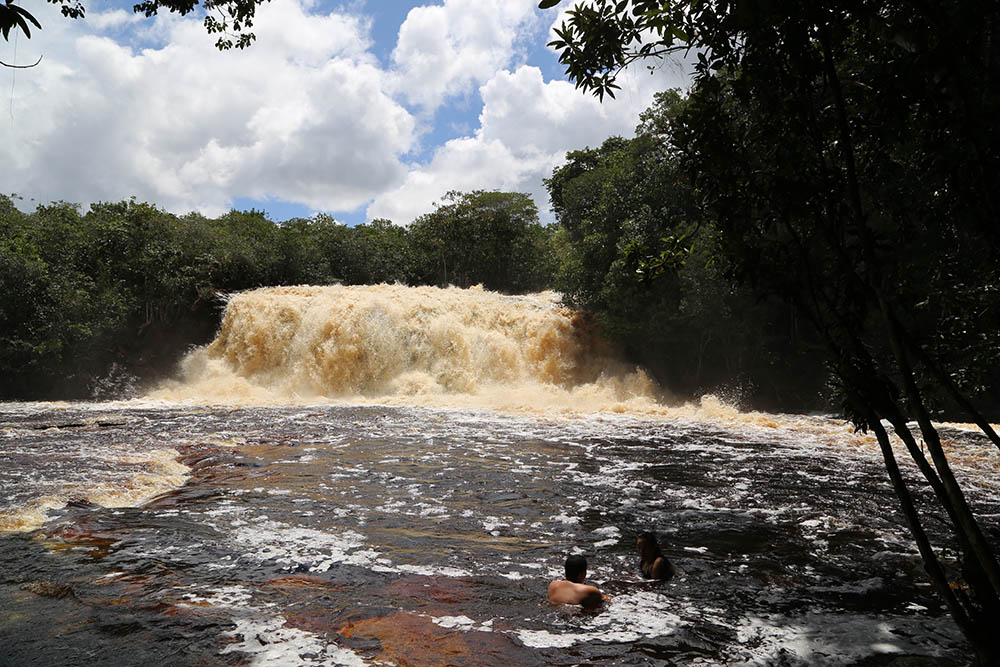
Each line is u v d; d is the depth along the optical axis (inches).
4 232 1072.2
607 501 373.1
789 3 117.0
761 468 481.4
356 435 621.9
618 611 212.7
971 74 112.3
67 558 253.6
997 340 170.1
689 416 874.1
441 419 773.9
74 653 172.2
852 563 265.3
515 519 332.5
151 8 279.9
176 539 281.9
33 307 1000.2
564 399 1056.2
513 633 193.3
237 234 1574.8
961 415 754.8
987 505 368.5
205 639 183.3
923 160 128.6
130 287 1192.8
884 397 130.6
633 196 1132.5
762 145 140.3
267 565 251.0
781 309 1047.6
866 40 139.0
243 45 322.7
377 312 1152.2
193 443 544.4
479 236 1870.1
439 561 262.4
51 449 493.7
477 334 1168.8
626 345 1215.6
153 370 1145.4
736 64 136.6
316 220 1807.3
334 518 326.0
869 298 132.9
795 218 141.3
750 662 176.4
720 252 159.3
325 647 180.2
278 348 1135.6
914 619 207.5
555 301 1354.6
